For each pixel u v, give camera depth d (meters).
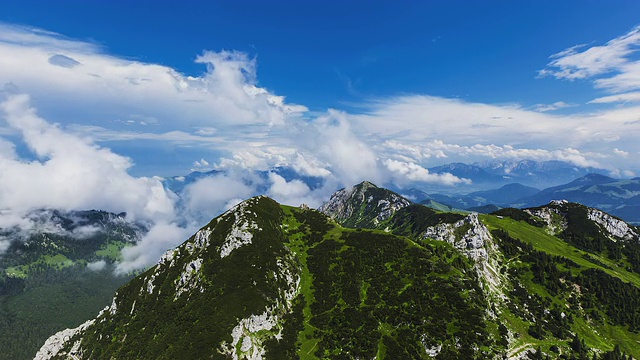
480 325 195.62
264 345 185.00
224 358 170.12
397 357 180.25
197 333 185.12
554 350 196.62
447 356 180.62
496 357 181.62
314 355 184.88
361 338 191.75
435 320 198.50
